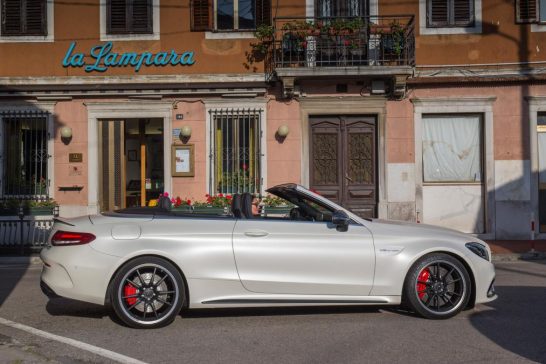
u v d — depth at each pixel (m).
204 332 5.73
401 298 6.12
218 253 5.85
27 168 13.73
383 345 5.29
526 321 6.14
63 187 13.58
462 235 6.40
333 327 5.91
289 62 13.16
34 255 11.87
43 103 13.61
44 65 13.71
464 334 5.63
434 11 13.53
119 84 13.52
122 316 5.75
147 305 5.82
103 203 13.83
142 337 5.56
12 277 9.35
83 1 13.70
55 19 13.71
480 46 13.45
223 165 13.60
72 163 13.61
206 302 5.84
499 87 13.41
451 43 13.47
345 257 5.98
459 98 13.39
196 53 13.65
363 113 13.51
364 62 13.12
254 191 13.47
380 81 13.34
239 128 13.60
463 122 13.66
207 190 13.48
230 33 13.64
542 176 13.53
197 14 13.63
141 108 13.59
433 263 6.11
